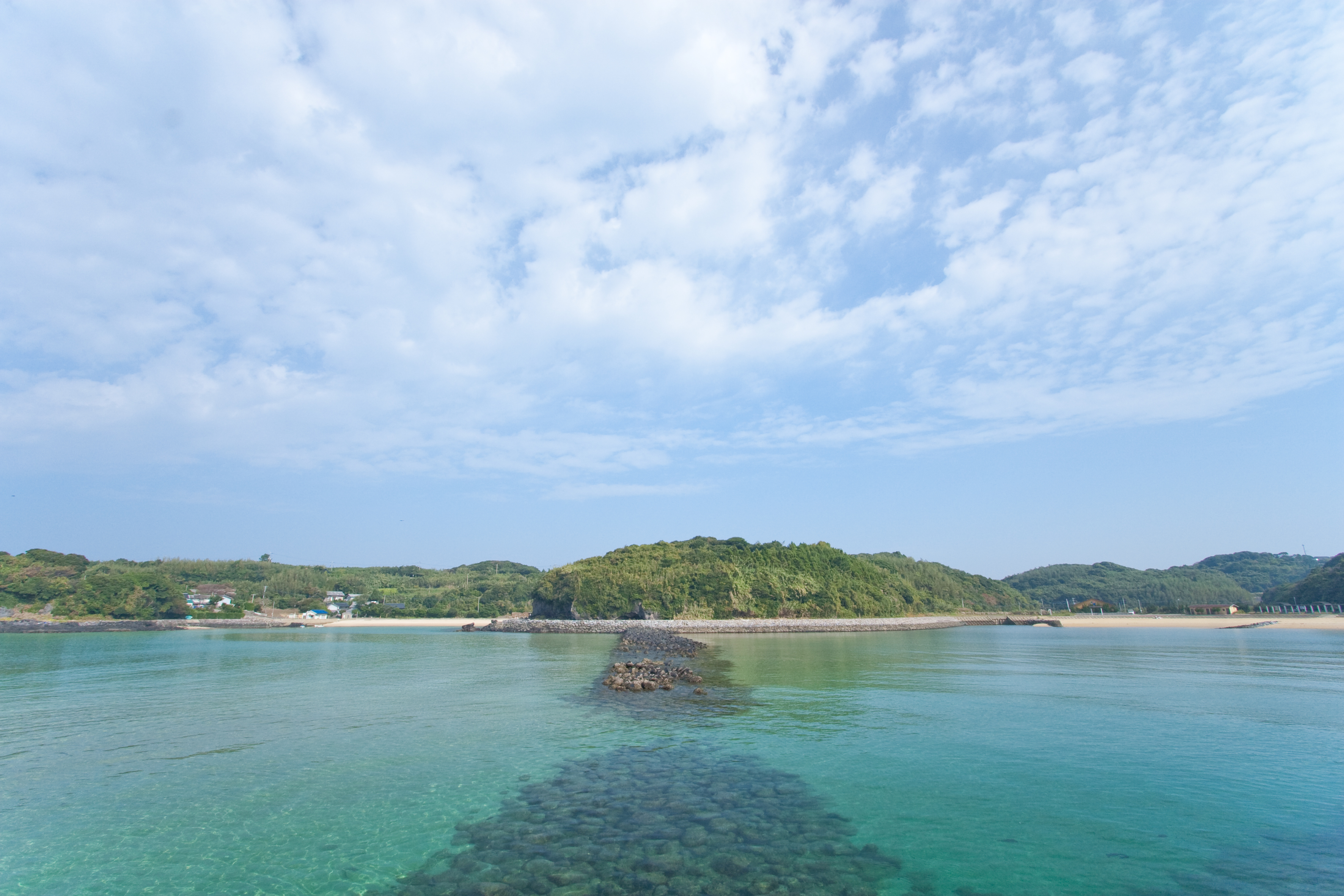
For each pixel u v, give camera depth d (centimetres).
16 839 1514
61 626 11131
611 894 1200
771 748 2275
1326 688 3681
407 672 4772
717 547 13038
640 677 3919
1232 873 1298
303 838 1502
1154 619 13025
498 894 1208
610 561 12550
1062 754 2188
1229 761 2109
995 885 1243
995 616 13538
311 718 2905
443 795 1792
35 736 2588
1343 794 1775
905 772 1989
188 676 4631
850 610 11894
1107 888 1231
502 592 17138
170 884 1282
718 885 1241
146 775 2016
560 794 1789
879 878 1273
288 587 17338
